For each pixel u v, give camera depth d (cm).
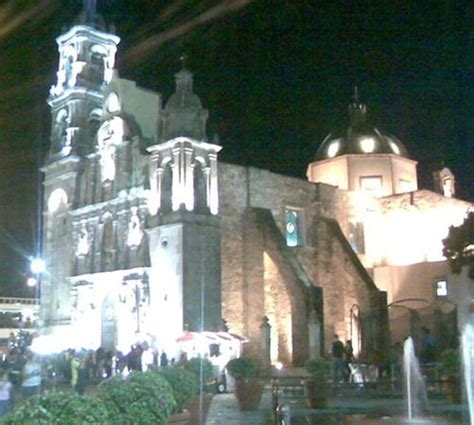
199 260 4559
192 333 4256
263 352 4534
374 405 2469
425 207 6234
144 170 4922
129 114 5250
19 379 2556
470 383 2458
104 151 5328
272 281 5050
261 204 5297
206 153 4809
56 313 5569
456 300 5247
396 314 5669
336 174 6694
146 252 4784
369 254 6172
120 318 4878
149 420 1147
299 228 5606
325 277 5609
